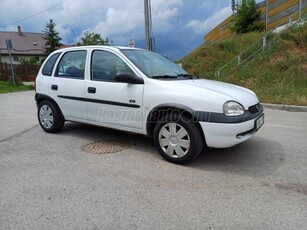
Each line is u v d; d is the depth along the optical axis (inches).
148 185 129.0
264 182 130.5
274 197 116.6
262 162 154.8
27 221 102.0
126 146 185.6
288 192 120.6
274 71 439.5
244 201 113.8
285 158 160.1
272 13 721.6
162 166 151.3
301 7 570.3
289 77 406.6
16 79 831.1
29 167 152.3
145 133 164.9
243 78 466.6
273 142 189.6
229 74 518.9
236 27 847.7
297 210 106.7
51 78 212.7
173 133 152.3
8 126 255.3
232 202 113.1
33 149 183.2
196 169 146.8
